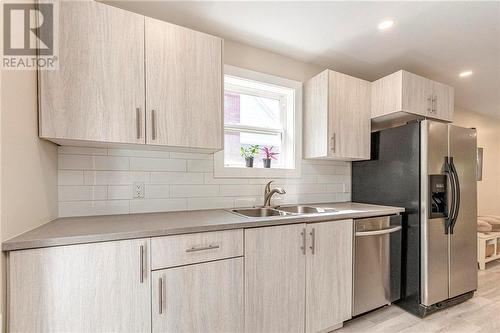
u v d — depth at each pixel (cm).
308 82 247
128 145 154
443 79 300
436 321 199
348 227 188
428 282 203
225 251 141
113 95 137
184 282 129
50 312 103
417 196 210
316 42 222
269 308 154
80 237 108
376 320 200
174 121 153
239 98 240
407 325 193
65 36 128
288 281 162
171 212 185
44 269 102
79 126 129
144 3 171
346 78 233
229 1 170
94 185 166
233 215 171
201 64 163
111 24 137
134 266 118
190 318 130
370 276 198
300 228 167
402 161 224
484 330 187
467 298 234
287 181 244
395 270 212
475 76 292
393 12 180
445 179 217
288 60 249
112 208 171
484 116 456
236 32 207
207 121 164
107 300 113
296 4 173
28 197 112
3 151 90
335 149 225
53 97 124
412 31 203
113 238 114
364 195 263
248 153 238
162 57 151
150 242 122
